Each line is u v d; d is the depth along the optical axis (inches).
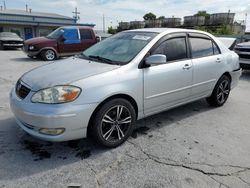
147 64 129.0
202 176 102.5
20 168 104.7
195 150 123.5
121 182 97.5
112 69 121.0
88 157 114.9
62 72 120.4
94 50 158.4
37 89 109.0
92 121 114.3
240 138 138.4
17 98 115.8
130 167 107.7
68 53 457.7
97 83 111.9
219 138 137.7
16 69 343.6
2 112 166.2
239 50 309.3
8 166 105.8
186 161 113.2
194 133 143.4
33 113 104.6
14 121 151.6
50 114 102.5
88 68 123.6
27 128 112.5
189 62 154.8
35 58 470.9
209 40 176.4
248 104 201.0
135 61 128.1
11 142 126.0
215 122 161.0
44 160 111.3
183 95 155.9
